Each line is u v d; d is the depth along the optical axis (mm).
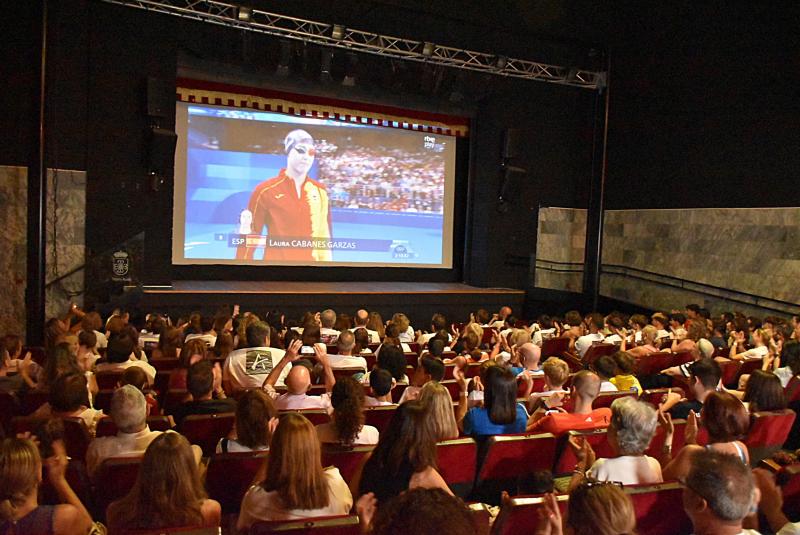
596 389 4086
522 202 15211
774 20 11742
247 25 11594
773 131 11781
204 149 13102
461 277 15953
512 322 10320
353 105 14180
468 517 1352
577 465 3646
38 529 2443
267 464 2754
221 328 8078
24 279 10812
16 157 10719
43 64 10297
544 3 14273
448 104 14695
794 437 5504
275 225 13773
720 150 12750
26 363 5625
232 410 4312
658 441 4234
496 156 14852
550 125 15367
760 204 11992
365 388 5074
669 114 13844
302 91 13297
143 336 8461
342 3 12602
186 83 12695
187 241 13078
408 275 15641
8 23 10609
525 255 15328
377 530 1413
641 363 7203
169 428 4055
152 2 10742
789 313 11453
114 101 11484
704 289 13023
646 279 14328
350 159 14398
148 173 11781
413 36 13336
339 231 14375
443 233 15562
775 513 3047
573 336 9109
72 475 3172
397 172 14891
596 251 14852
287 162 13812
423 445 2871
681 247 13531
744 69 12297
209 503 2689
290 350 5062
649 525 2910
